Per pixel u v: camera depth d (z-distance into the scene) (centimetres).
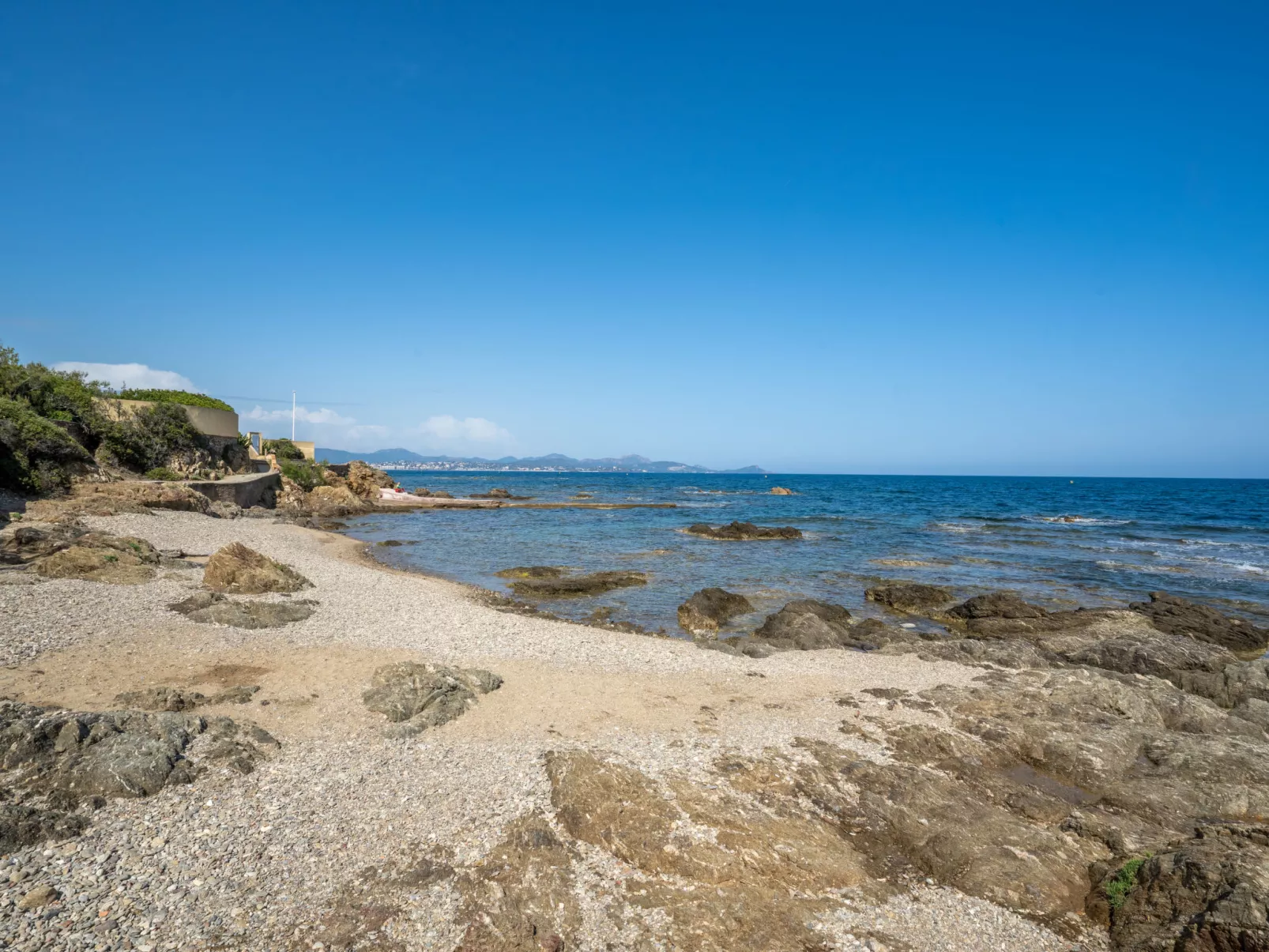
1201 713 1370
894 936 721
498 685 1411
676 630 2209
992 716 1329
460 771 1021
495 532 4869
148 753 939
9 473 2928
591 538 4547
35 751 910
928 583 3000
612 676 1526
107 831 802
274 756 1034
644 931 701
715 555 3778
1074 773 1132
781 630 2055
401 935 671
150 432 4519
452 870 773
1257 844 872
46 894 682
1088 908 796
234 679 1334
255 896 715
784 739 1184
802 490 13200
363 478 7694
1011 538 4744
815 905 756
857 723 1280
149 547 2291
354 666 1467
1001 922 761
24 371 3872
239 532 3353
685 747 1137
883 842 900
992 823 919
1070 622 2217
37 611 1548
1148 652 1770
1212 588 2930
